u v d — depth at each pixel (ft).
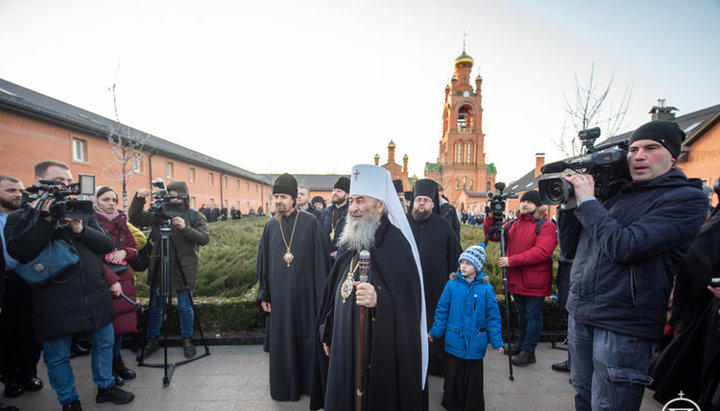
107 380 9.30
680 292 7.55
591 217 5.76
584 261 6.36
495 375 11.21
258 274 11.09
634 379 5.47
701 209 5.26
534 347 11.95
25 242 7.71
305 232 10.12
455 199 166.91
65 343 8.48
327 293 8.14
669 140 5.67
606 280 5.83
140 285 16.47
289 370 9.53
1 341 9.53
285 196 10.05
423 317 7.31
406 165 171.22
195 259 13.14
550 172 7.03
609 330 5.75
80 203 8.28
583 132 6.89
